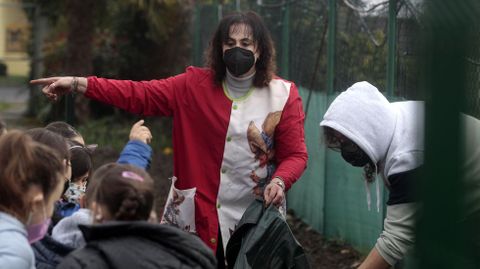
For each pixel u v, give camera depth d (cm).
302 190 998
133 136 454
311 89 941
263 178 499
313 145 939
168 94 506
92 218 365
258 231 470
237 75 493
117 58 1862
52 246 405
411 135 417
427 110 242
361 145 419
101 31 1909
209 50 507
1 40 3647
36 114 2145
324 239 883
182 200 502
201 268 346
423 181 246
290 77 1045
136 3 1748
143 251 337
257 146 495
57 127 538
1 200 346
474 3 238
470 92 347
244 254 466
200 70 510
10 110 2366
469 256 253
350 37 812
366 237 770
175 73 1834
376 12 737
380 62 718
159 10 1780
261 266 469
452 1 238
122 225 338
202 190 500
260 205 490
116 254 333
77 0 1727
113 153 1548
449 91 239
